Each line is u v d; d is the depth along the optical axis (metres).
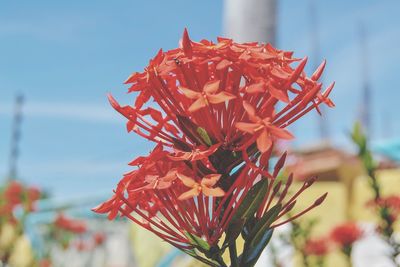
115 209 0.42
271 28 0.95
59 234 1.99
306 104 0.41
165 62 0.42
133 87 0.43
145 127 0.43
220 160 0.41
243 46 0.42
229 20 0.98
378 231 0.72
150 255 1.30
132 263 1.94
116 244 2.02
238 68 0.41
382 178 1.10
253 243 0.42
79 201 2.11
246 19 0.95
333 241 0.89
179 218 0.42
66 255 2.06
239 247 0.64
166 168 0.42
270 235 0.42
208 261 0.42
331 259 1.14
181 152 0.41
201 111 0.42
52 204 2.11
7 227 1.58
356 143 0.72
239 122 0.40
